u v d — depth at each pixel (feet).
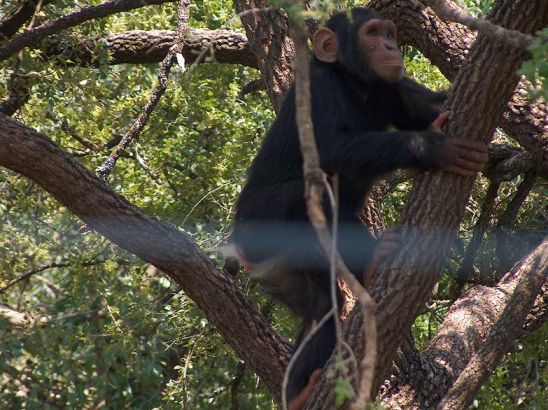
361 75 30.71
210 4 53.36
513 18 23.09
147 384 54.34
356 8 31.58
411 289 23.81
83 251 49.34
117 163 53.16
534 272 31.58
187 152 52.37
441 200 23.97
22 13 49.67
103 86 51.57
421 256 23.76
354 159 26.12
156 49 50.60
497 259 43.34
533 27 23.08
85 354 55.11
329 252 14.53
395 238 24.84
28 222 52.60
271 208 29.37
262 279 30.86
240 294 31.63
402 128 32.73
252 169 31.04
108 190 29.55
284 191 29.01
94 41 49.14
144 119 41.34
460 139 23.75
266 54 38.68
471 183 24.11
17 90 49.29
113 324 49.47
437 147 23.91
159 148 52.65
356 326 24.00
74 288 50.11
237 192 47.37
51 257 52.06
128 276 52.70
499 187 42.19
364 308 14.26
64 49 49.01
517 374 47.67
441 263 23.98
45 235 52.13
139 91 54.39
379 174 25.99
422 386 34.50
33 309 56.44
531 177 39.96
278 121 30.27
